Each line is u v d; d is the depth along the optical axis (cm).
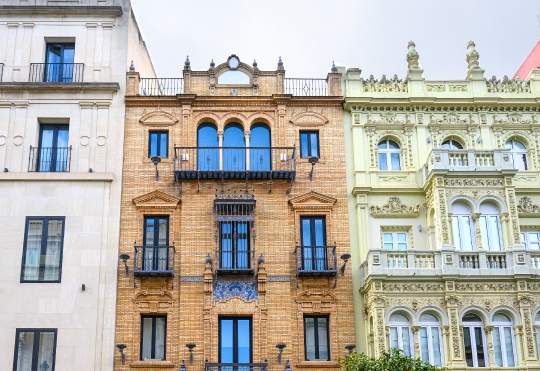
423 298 2936
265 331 3064
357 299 3133
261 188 3284
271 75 3497
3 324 3042
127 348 3033
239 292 3120
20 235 3172
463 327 2919
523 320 2897
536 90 3488
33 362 3003
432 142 3397
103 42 3494
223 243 3206
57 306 3078
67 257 3148
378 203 3288
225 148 3312
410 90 3462
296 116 3419
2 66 3425
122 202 3247
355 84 3481
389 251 2989
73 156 3306
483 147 3391
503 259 2997
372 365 2630
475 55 3566
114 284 3116
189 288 3120
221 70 3516
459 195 3116
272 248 3197
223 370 2994
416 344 2877
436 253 2988
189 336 3053
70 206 3222
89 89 3388
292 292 3141
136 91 3425
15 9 3497
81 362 3009
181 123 3391
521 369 2845
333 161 3356
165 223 3250
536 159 3381
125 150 3328
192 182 3278
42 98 3378
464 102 3434
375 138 3397
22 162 3281
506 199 3106
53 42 3528
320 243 3241
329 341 3095
